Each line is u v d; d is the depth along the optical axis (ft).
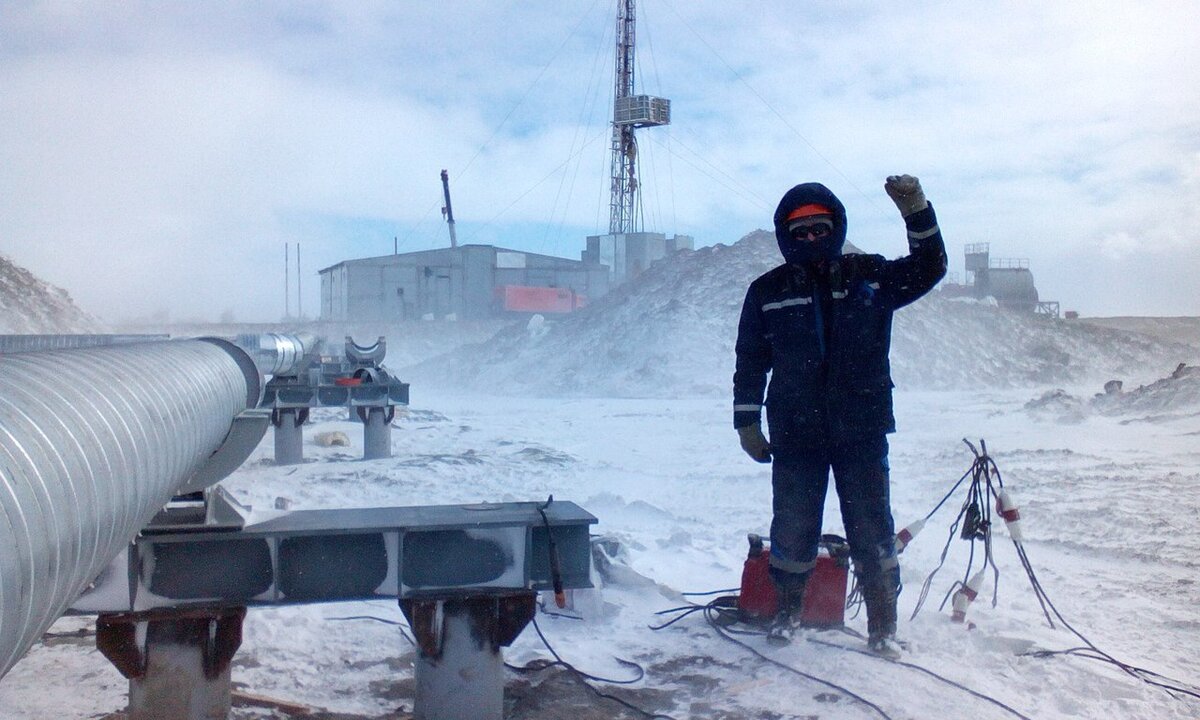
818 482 16.20
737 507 33.24
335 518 12.92
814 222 15.97
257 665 15.74
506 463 44.80
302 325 256.93
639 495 36.42
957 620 17.61
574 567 13.14
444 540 12.66
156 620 11.80
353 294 272.92
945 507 33.37
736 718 13.42
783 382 16.01
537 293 264.11
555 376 144.66
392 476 39.65
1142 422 69.56
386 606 19.25
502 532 12.83
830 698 14.03
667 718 13.44
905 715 13.38
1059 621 18.48
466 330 254.68
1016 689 14.42
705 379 129.29
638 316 153.17
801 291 15.89
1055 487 37.88
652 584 20.29
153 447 10.48
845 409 15.70
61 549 7.29
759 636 17.01
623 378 133.69
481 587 12.76
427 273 275.18
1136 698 14.20
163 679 11.89
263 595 12.21
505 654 16.17
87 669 15.35
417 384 171.63
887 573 15.84
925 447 55.31
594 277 288.10
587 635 17.31
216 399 14.99
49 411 8.11
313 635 17.33
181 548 12.02
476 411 96.32
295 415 44.50
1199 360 197.57
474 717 12.69
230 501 12.48
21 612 6.57
